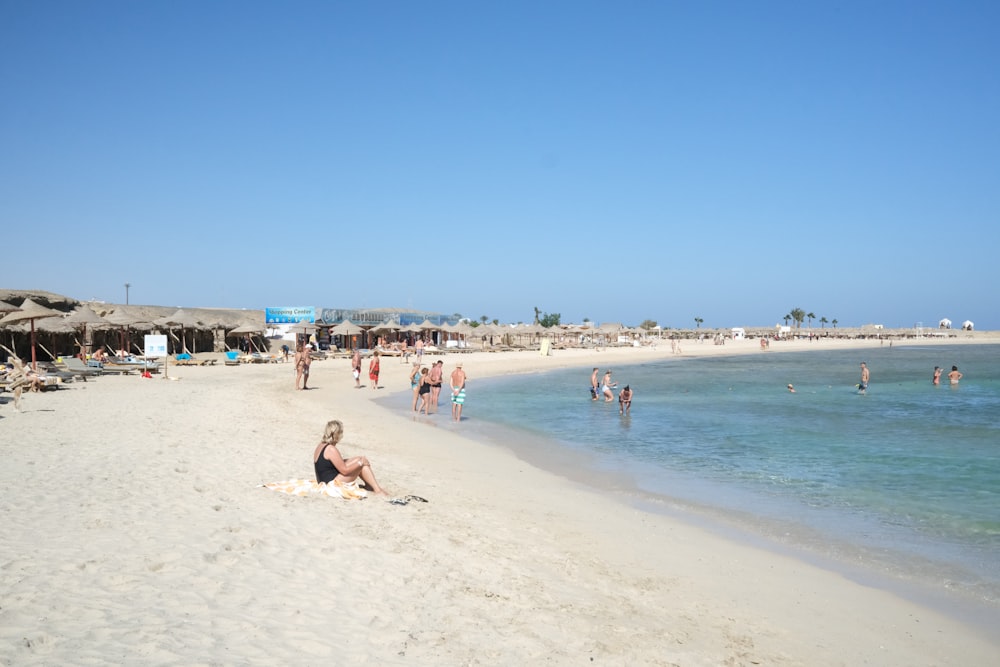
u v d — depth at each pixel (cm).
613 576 731
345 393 2908
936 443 1808
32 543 615
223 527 718
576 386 3716
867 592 735
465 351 7012
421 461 1383
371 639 493
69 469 966
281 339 5550
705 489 1250
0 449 1099
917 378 4544
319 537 726
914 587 755
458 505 990
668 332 16088
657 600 670
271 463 1139
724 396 3212
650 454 1625
